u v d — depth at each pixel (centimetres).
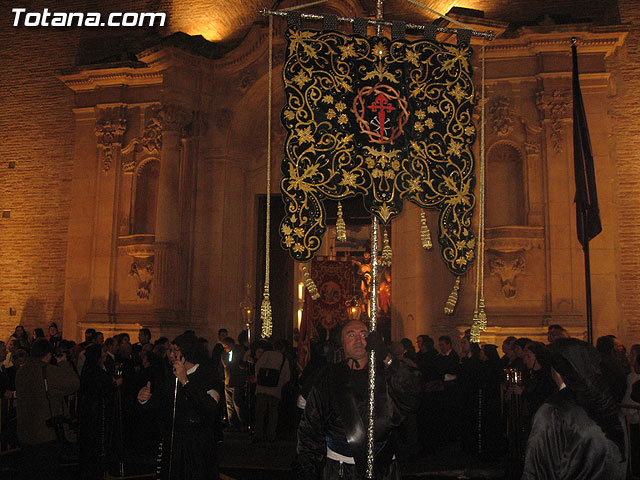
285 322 1647
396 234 1555
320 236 430
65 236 1812
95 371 843
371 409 371
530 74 1482
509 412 827
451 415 1080
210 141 1638
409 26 456
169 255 1544
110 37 1864
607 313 1383
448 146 446
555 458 343
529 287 1440
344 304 1681
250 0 1742
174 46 1566
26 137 1886
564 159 1448
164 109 1588
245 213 1670
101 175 1727
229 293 1605
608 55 1499
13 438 941
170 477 549
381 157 438
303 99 437
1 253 1850
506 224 1499
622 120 1491
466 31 461
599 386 345
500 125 1491
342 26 1512
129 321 1630
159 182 1628
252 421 1289
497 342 1412
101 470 848
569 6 1539
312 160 433
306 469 368
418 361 1099
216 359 1323
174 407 561
